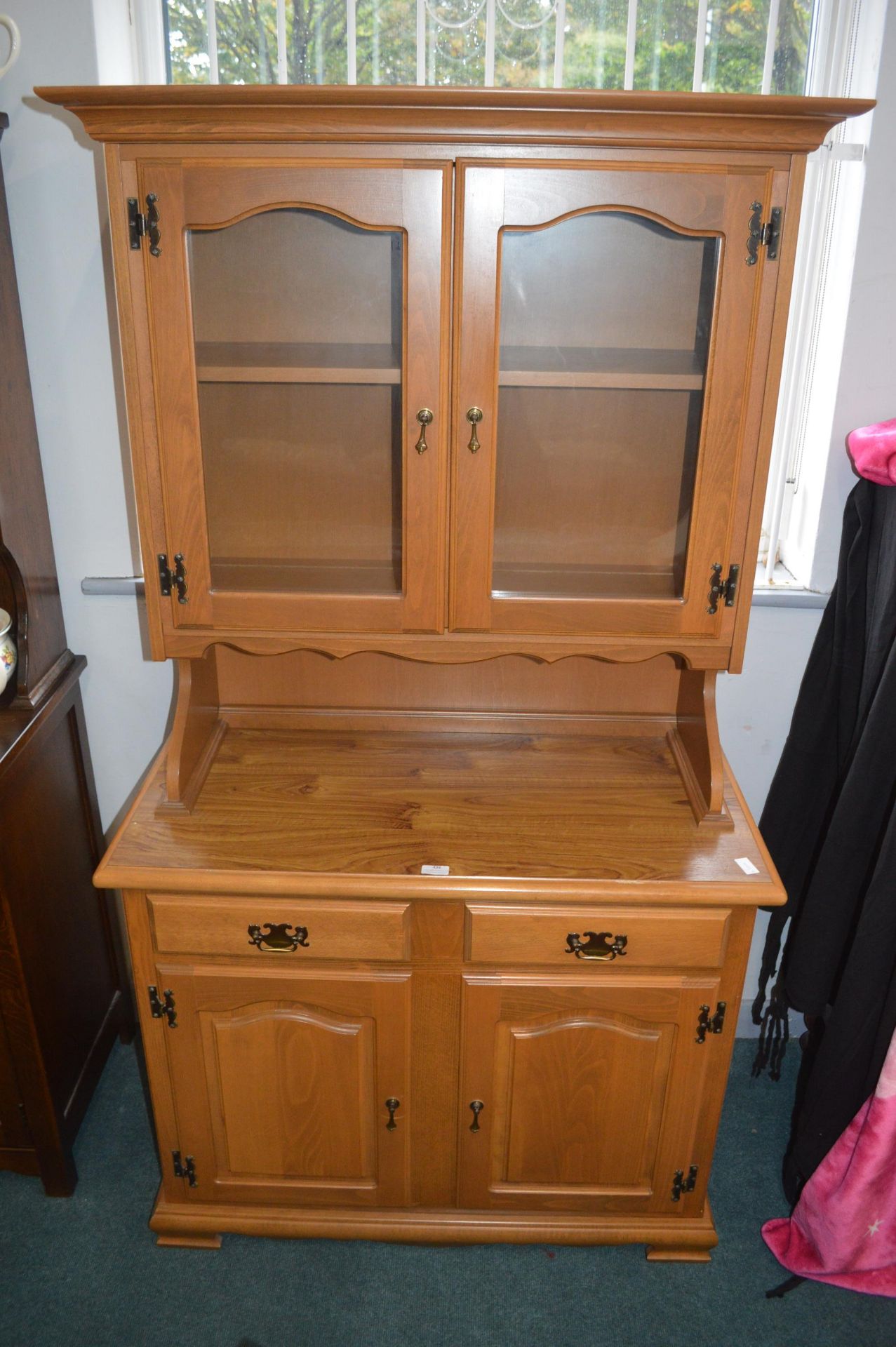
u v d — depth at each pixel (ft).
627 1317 5.41
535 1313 5.41
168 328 4.32
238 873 4.75
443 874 4.77
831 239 5.62
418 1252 5.73
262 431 4.56
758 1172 6.18
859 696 5.62
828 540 5.94
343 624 4.78
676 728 5.88
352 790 5.39
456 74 5.67
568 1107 5.28
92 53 5.08
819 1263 5.57
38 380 5.62
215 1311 5.38
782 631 6.14
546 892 4.69
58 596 5.97
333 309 4.38
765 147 4.05
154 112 4.03
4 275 5.19
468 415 4.41
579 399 4.50
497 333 4.31
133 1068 6.79
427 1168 5.50
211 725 5.69
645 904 4.75
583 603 4.71
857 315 5.47
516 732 5.90
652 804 5.33
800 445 6.08
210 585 4.75
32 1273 5.55
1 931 5.17
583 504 4.68
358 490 4.66
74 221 5.32
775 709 6.38
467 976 4.97
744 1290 5.55
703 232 4.18
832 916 5.54
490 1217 5.61
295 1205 5.65
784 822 6.15
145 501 4.59
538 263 4.29
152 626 4.82
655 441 4.58
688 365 4.42
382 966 4.97
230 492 4.66
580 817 5.21
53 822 5.74
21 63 5.09
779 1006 6.45
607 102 3.89
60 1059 5.86
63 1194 5.95
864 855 5.41
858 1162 5.25
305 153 4.11
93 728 6.43
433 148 4.07
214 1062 5.23
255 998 5.04
